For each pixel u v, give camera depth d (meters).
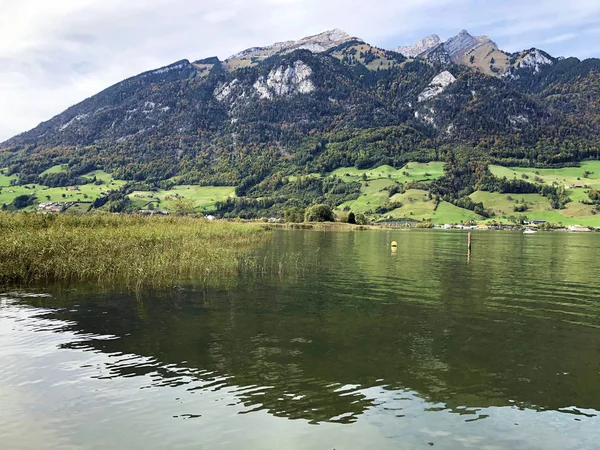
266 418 9.95
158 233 39.25
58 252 28.34
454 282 30.22
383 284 28.69
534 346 15.43
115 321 17.91
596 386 11.96
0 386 11.52
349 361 13.59
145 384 11.73
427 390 11.56
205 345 14.99
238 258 40.53
